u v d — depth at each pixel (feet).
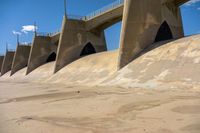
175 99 45.24
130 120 32.37
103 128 29.07
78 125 31.19
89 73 111.24
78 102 51.83
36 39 197.47
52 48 203.10
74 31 152.56
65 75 129.08
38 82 139.74
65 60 148.46
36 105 51.57
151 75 72.79
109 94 61.00
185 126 27.37
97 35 161.89
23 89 97.86
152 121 30.91
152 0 99.86
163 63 75.20
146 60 84.58
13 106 52.03
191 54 69.72
